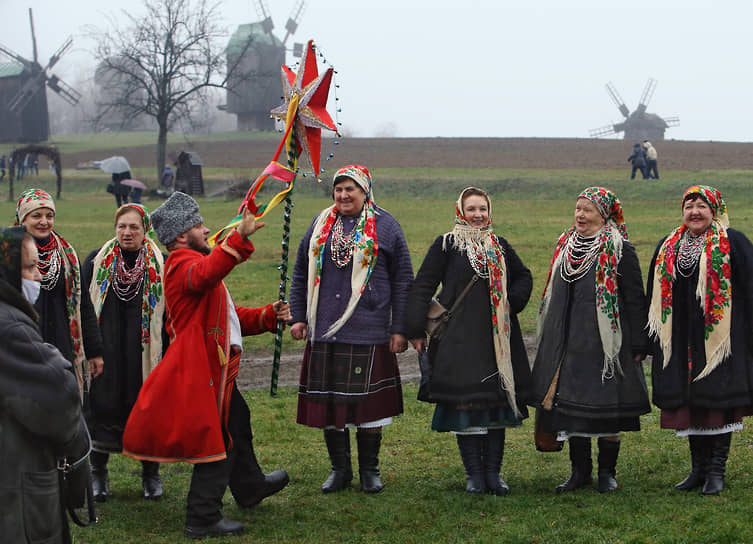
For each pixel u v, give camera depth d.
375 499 5.38
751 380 5.32
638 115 93.88
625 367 5.43
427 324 5.57
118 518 5.07
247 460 5.16
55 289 5.33
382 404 5.51
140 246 5.60
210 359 4.79
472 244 5.58
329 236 5.59
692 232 5.54
